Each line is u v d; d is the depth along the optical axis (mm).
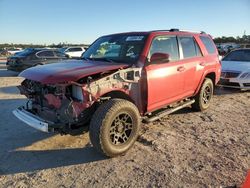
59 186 3830
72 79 4207
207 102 7344
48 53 16344
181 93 6168
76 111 4246
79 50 24109
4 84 12289
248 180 3875
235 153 4742
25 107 5246
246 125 6219
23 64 15508
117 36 5887
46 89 4613
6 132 5812
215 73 7453
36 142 5289
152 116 5559
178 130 5844
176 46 6020
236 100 8773
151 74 5125
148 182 3879
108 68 4590
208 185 3770
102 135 4312
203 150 4859
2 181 3975
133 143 4781
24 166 4395
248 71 9836
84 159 4590
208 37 7445
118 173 4129
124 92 4758
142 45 5246
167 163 4395
